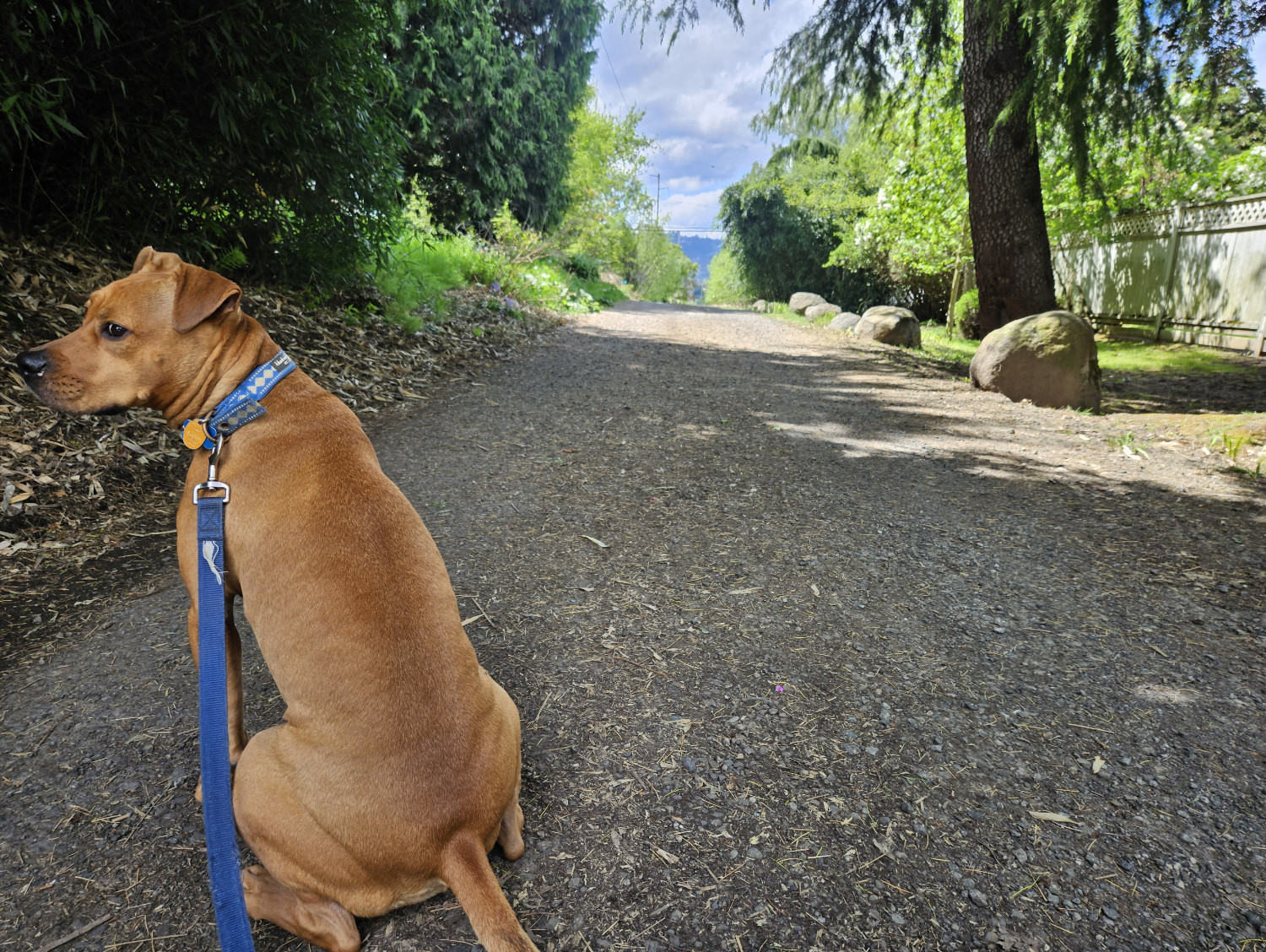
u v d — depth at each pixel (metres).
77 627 2.65
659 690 2.40
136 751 2.04
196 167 5.20
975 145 8.61
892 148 14.55
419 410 5.85
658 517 3.94
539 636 2.71
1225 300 9.84
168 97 4.89
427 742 1.42
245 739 1.90
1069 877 1.70
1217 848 1.79
